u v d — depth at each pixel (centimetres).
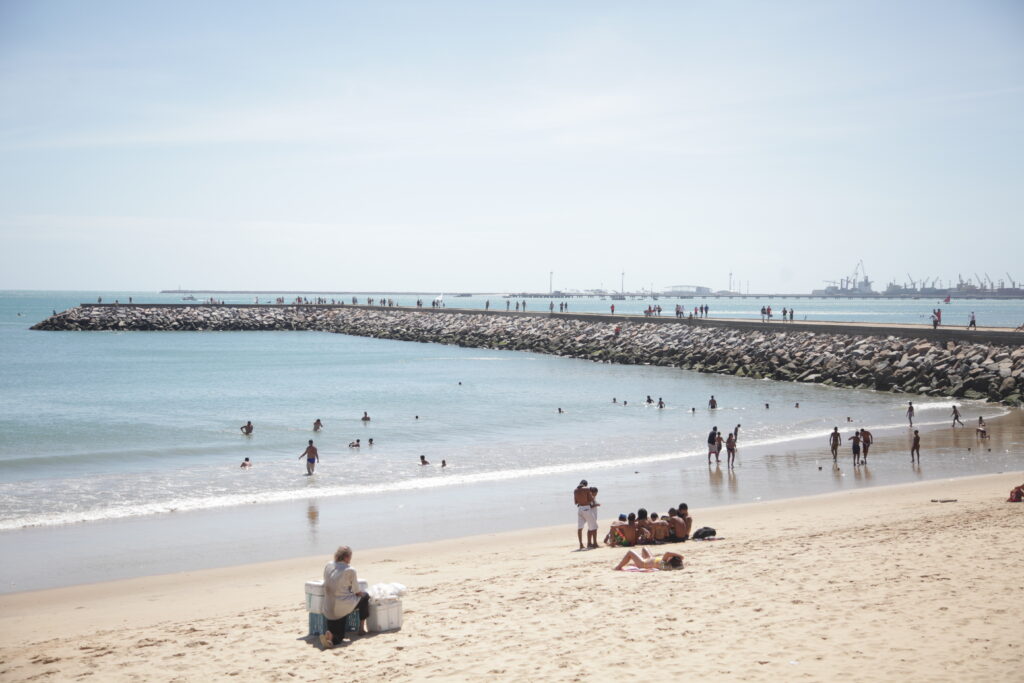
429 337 11912
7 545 2189
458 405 5275
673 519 1944
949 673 910
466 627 1218
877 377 5997
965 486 2694
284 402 5491
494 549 2056
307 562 2009
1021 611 1111
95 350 10138
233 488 2920
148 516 2522
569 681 966
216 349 10425
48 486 2942
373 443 3909
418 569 1808
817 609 1180
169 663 1134
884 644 1012
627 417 4725
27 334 12794
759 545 1738
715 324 8619
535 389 6188
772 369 6912
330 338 12725
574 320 10812
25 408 5194
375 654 1115
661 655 1030
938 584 1271
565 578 1524
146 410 5112
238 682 1038
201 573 1920
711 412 4906
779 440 3925
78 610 1622
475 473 3189
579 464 3359
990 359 5559
